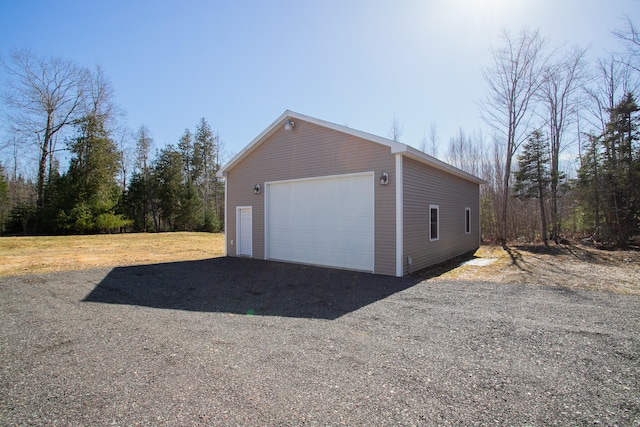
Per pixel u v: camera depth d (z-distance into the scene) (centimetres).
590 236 1590
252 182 1129
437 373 296
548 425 220
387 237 811
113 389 270
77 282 726
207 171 3378
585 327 417
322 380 284
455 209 1198
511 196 1670
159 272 862
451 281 731
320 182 952
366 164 847
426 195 953
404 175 823
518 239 1756
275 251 1076
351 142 876
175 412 235
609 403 247
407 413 233
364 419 226
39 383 281
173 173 2728
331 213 927
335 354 340
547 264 972
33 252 1250
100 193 2241
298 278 780
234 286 696
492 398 254
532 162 1594
